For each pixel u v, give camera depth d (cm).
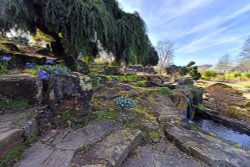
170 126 294
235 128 517
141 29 612
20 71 336
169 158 213
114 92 436
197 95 710
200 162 209
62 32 486
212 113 625
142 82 699
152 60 802
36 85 251
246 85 1517
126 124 267
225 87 1026
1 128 186
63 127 238
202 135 274
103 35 490
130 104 305
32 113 227
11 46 574
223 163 202
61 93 251
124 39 565
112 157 180
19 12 405
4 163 160
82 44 481
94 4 481
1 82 245
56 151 186
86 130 234
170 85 754
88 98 269
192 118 621
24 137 192
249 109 735
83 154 183
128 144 207
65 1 457
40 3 451
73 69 549
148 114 335
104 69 776
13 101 245
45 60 502
